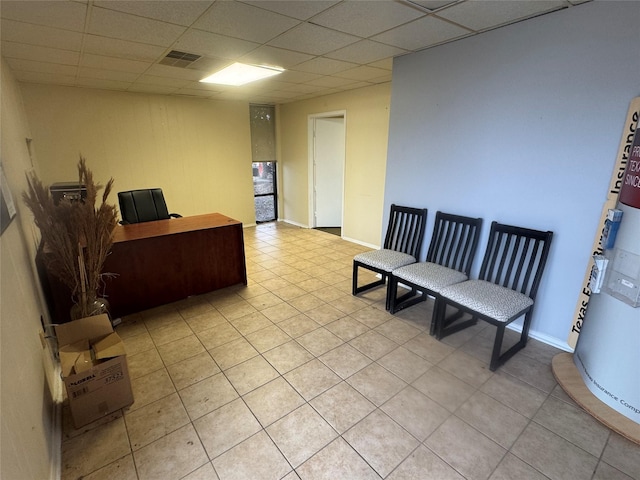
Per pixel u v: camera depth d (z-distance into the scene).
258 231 6.12
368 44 2.71
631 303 1.73
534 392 2.02
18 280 1.61
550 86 2.22
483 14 2.14
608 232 1.90
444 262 3.00
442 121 2.88
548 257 2.42
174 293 3.21
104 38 2.46
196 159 5.50
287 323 2.84
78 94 4.30
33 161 3.78
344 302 3.24
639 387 1.72
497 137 2.55
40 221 1.91
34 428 1.38
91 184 2.06
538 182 2.38
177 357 2.38
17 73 3.45
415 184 3.22
